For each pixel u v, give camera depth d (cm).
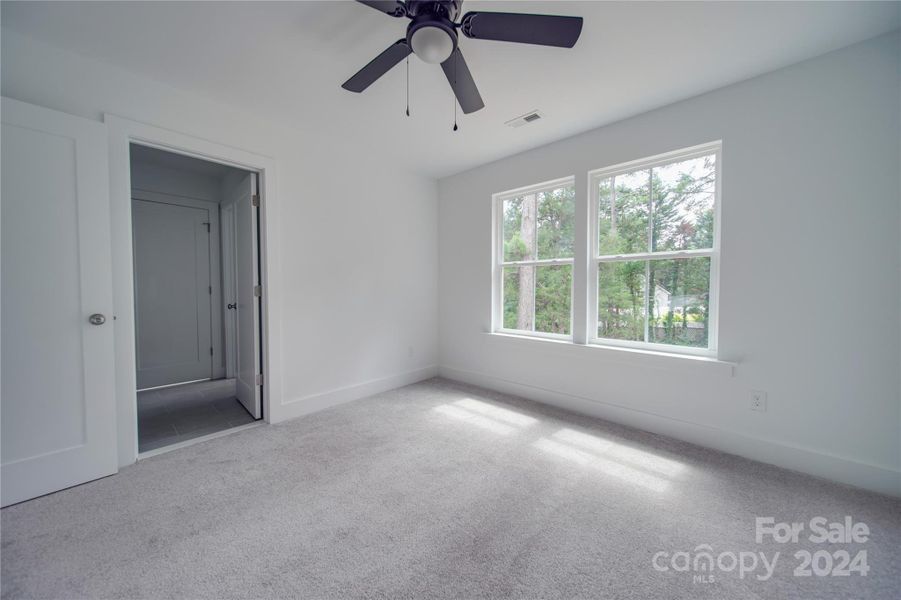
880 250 175
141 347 367
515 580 126
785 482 187
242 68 199
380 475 195
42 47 176
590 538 147
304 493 178
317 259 294
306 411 288
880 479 177
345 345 316
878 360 177
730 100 213
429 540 146
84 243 182
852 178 181
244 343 302
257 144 254
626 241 267
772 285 204
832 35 171
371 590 122
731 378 218
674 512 163
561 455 218
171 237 383
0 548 139
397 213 359
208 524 155
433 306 402
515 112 246
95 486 182
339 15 159
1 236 161
